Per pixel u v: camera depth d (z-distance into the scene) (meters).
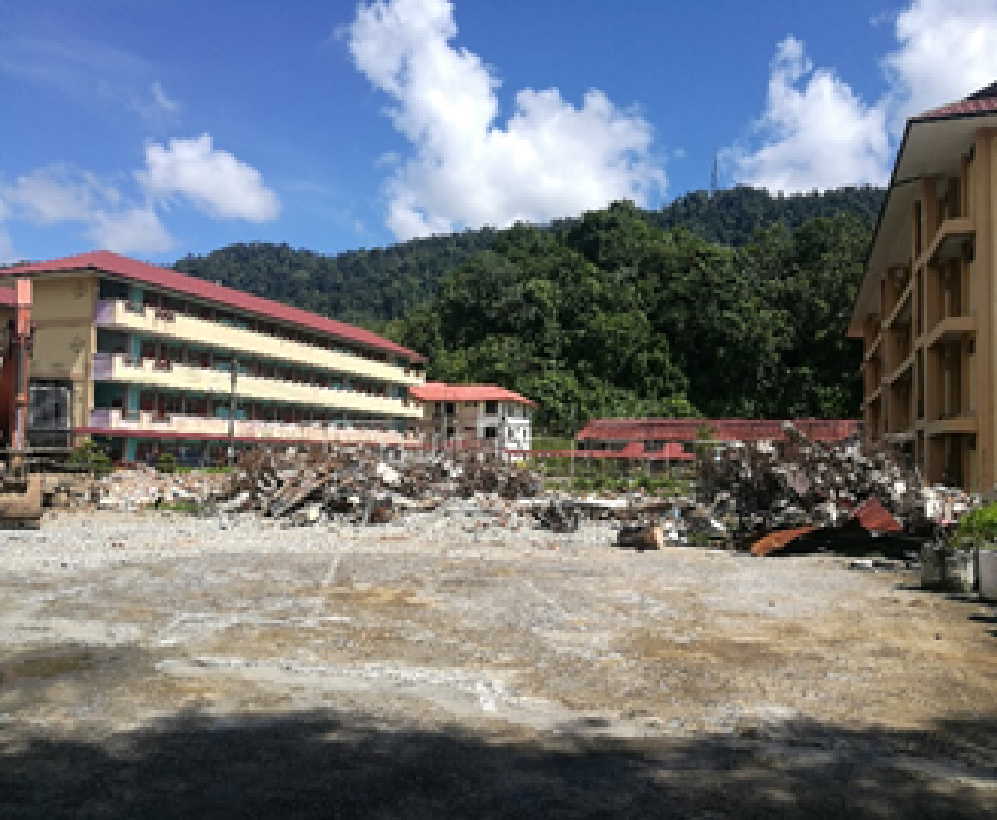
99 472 32.62
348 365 59.41
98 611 10.03
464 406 71.25
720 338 90.44
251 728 5.80
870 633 9.28
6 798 4.56
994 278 23.19
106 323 39.44
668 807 4.56
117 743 5.45
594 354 90.00
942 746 5.73
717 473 22.09
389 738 5.63
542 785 4.84
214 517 23.91
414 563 14.97
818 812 4.55
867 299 48.00
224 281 192.25
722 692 6.95
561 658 8.02
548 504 23.19
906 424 39.03
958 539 13.37
